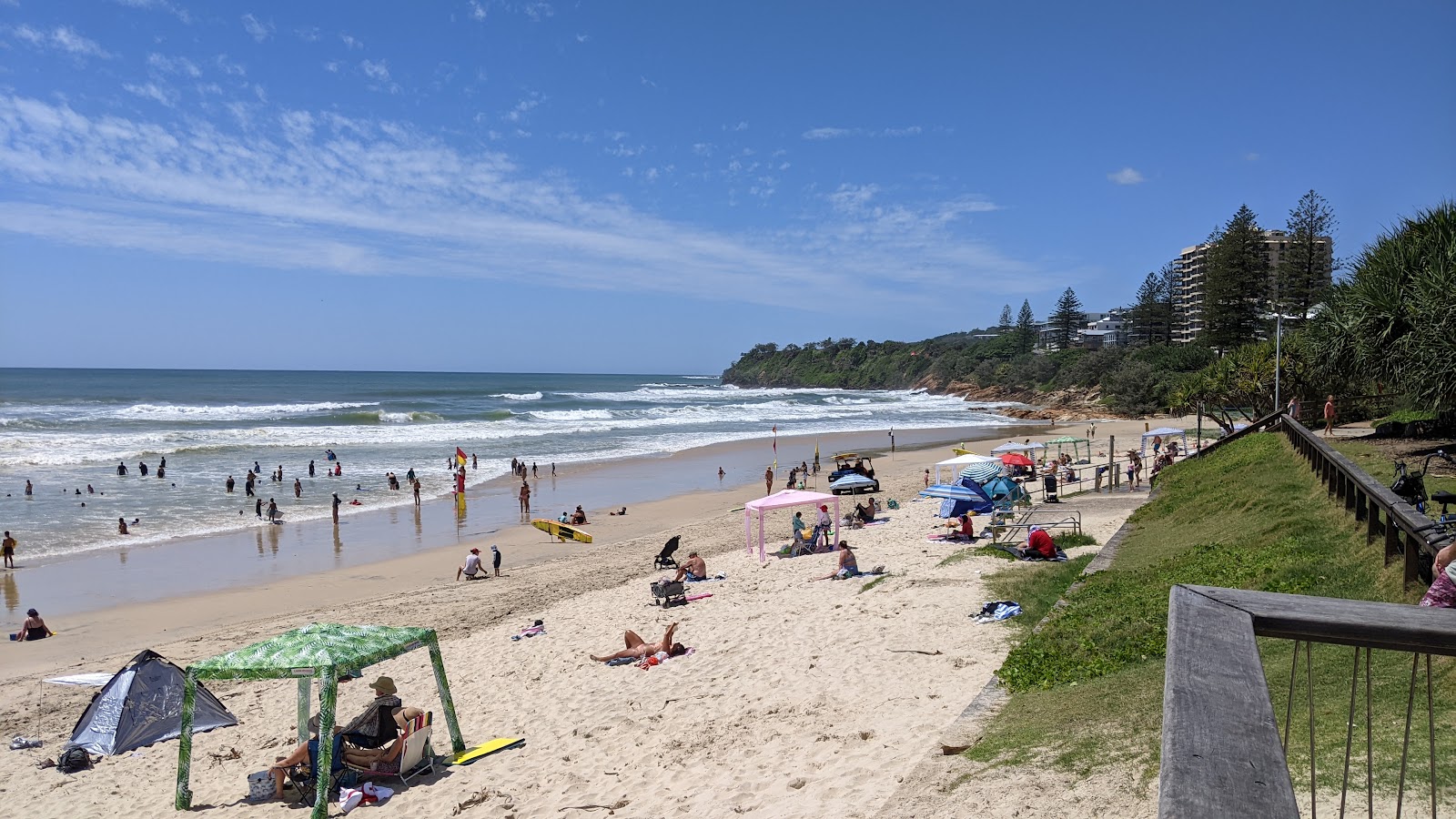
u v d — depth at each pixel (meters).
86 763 11.23
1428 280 16.14
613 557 24.41
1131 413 82.50
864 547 21.44
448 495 36.56
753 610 15.20
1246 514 13.80
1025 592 12.95
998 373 134.00
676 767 8.30
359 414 69.44
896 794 5.95
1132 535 16.62
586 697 11.58
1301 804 4.14
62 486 36.16
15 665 15.95
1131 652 8.09
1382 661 5.99
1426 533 6.71
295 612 19.27
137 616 19.19
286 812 9.24
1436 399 16.27
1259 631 2.01
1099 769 5.33
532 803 8.24
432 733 11.02
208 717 12.49
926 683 9.36
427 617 18.09
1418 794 4.01
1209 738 1.50
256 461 43.41
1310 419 33.22
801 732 8.51
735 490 38.41
